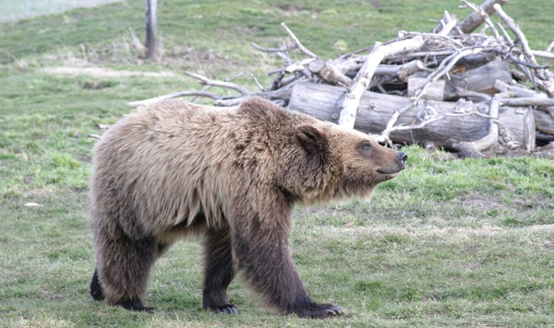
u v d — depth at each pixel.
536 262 12.28
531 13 47.47
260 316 10.20
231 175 9.98
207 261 11.06
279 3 52.66
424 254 13.23
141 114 10.81
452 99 21.66
